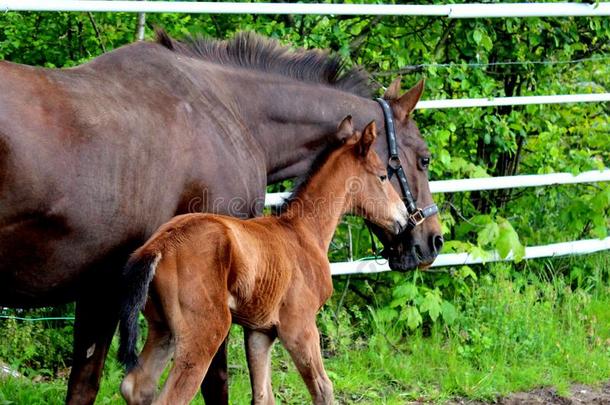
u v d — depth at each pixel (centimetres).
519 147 1045
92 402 632
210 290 566
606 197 985
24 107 551
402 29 988
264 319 612
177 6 786
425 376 825
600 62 1112
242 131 673
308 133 722
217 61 699
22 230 549
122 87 614
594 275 996
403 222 713
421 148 750
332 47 941
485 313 899
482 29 956
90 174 567
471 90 953
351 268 887
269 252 605
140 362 589
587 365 857
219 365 658
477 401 787
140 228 601
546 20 1016
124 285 550
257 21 938
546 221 1057
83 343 625
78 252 574
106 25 907
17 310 859
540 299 957
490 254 944
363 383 803
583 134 1081
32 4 729
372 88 775
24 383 754
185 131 629
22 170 540
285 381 794
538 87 1037
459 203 1023
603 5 970
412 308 874
